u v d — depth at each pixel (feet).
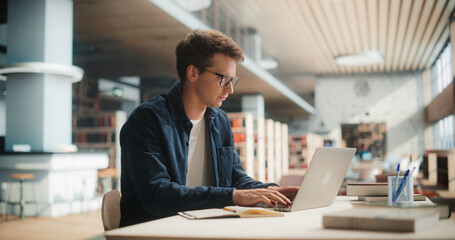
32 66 20.62
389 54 54.90
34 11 21.76
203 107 5.46
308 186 4.32
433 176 27.96
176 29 27.12
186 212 4.17
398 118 66.03
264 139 30.01
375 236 2.85
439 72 57.62
